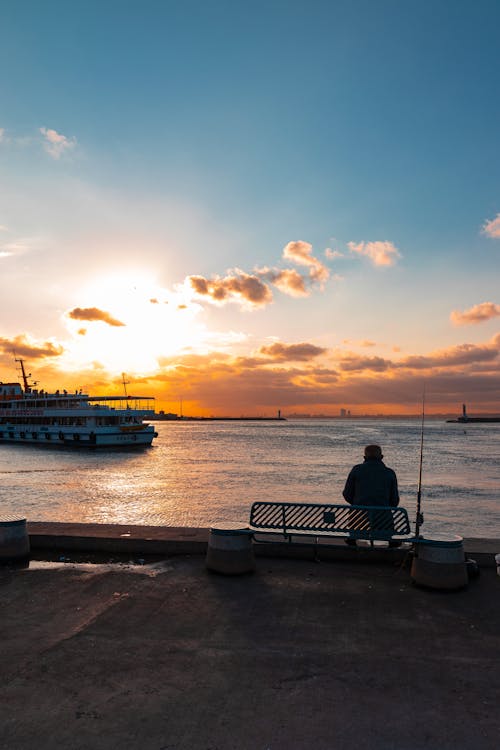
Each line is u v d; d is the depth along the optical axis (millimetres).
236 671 4582
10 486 39062
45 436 79562
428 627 5559
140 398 78562
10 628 5539
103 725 3760
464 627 5562
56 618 5812
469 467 53969
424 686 4320
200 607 6137
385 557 7887
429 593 6613
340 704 4047
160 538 8547
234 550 7340
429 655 4898
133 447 77938
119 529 9258
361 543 7961
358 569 7598
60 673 4531
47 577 7293
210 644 5133
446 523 25312
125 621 5715
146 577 7273
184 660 4785
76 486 38938
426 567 6766
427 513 27875
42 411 79938
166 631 5445
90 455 68125
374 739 3609
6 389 88438
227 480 42250
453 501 31906
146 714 3902
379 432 176875
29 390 93375
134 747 3514
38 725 3756
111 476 45750
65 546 8695
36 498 33156
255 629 5500
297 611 6016
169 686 4312
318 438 129625
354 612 5984
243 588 6805
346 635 5352
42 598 6457
